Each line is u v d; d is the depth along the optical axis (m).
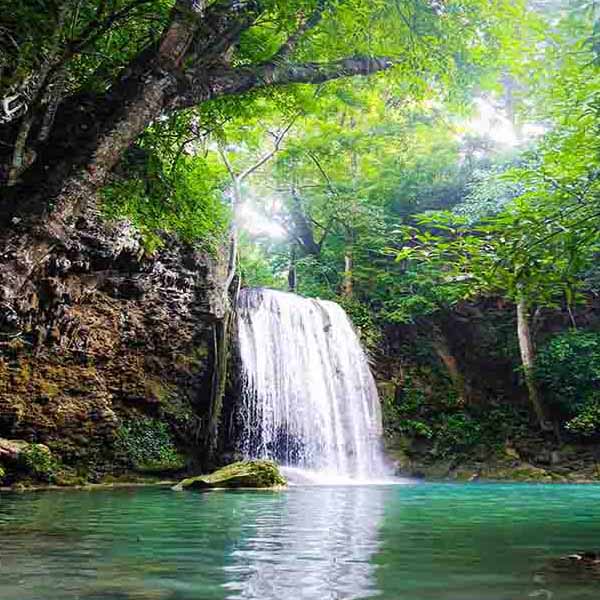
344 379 20.59
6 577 3.13
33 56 6.04
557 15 9.00
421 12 8.47
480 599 2.65
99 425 14.17
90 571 3.30
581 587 2.92
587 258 6.12
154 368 15.79
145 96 5.91
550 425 20.86
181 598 2.66
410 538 4.75
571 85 6.90
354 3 7.91
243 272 26.95
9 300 5.21
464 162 25.14
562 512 7.54
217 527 5.43
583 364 20.59
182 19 6.10
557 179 5.98
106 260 13.61
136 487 12.49
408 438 20.89
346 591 2.81
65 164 5.58
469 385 22.52
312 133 21.78
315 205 25.23
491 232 6.37
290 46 7.36
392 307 23.30
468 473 19.78
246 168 22.70
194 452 16.17
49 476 12.70
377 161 24.91
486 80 9.73
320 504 8.20
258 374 17.92
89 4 6.83
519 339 21.72
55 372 13.66
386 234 24.30
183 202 8.65
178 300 15.60
